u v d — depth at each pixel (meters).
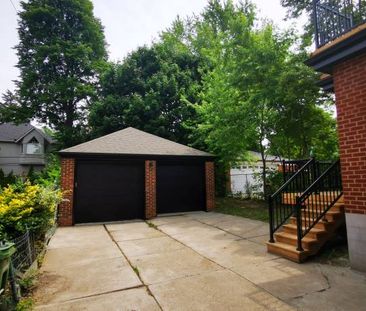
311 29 11.34
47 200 6.30
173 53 21.17
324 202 5.82
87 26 25.28
